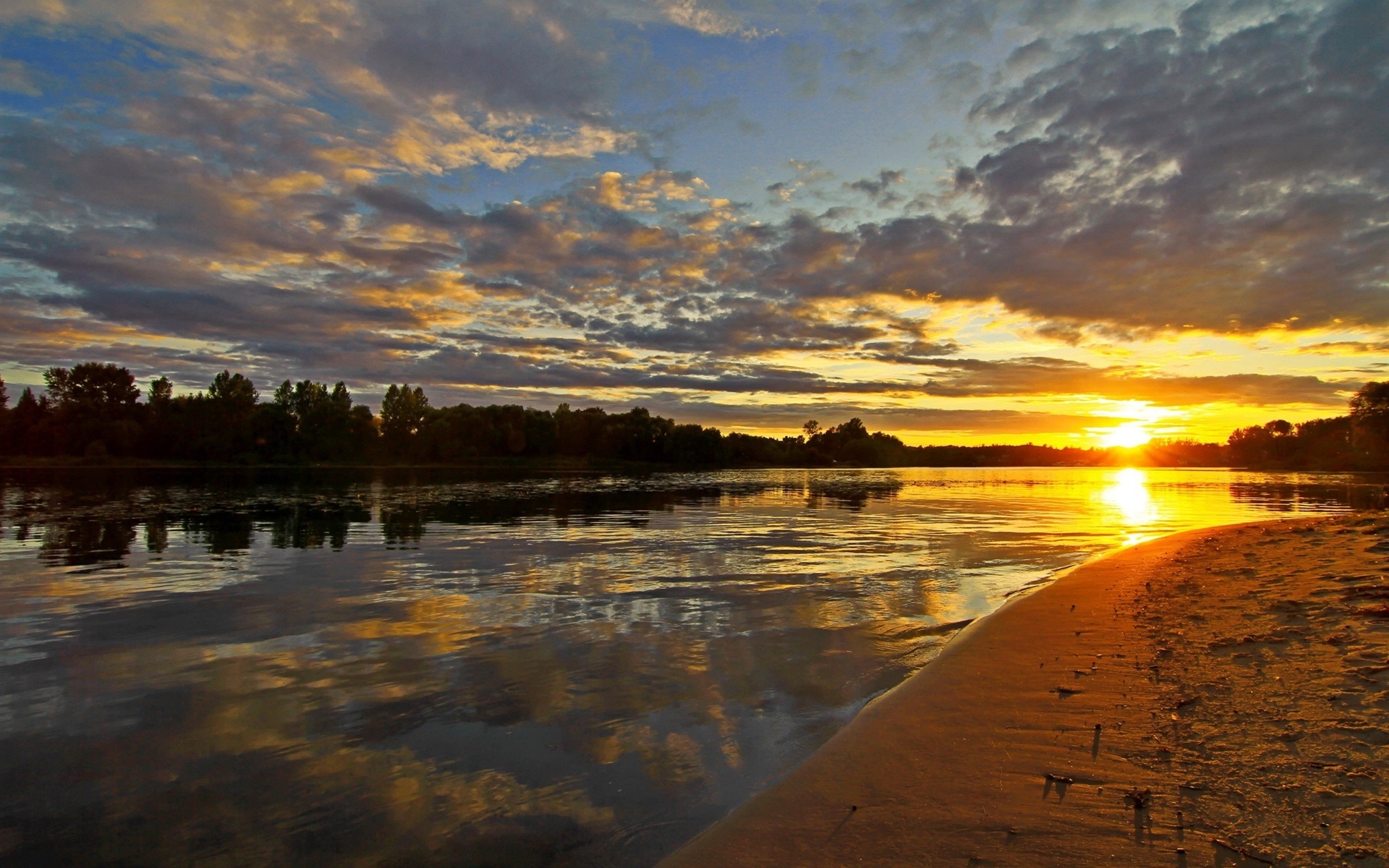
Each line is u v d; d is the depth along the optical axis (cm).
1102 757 508
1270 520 2589
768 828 447
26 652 844
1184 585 1134
